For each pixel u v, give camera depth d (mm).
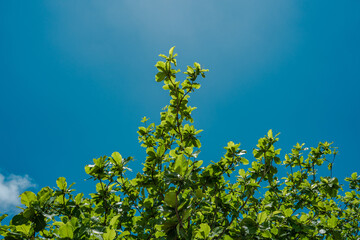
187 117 5375
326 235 4578
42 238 3174
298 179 6328
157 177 4559
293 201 5984
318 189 5172
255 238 3666
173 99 5270
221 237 3826
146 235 4285
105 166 4176
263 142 4824
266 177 4980
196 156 4188
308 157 6969
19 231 3094
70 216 3912
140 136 6262
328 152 6703
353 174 6434
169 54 5016
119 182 4984
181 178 3061
